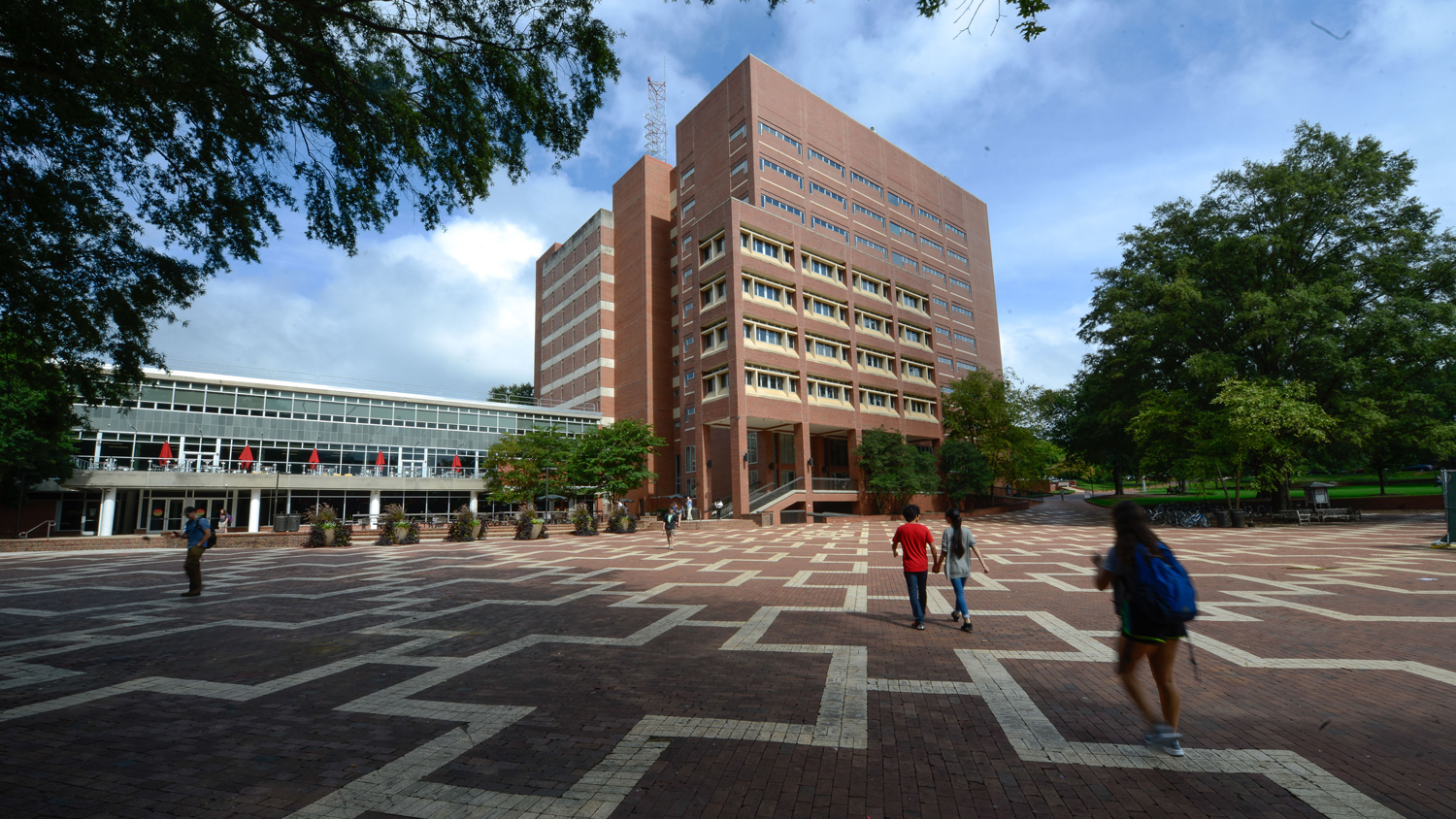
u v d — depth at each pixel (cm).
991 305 7800
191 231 931
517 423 5006
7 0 613
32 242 829
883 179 6181
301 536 2702
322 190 981
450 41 882
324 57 834
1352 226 3006
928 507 4881
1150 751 447
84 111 746
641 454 4178
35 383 980
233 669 707
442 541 2870
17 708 568
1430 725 493
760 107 4959
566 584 1395
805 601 1128
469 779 415
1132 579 453
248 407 3891
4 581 1533
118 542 2678
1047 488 7762
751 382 4203
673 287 5575
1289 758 434
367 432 4303
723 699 579
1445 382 3198
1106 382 3850
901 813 362
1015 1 588
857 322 4938
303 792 398
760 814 364
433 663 724
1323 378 3053
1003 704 557
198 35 699
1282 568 1462
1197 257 3406
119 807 376
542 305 7256
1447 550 1720
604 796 390
